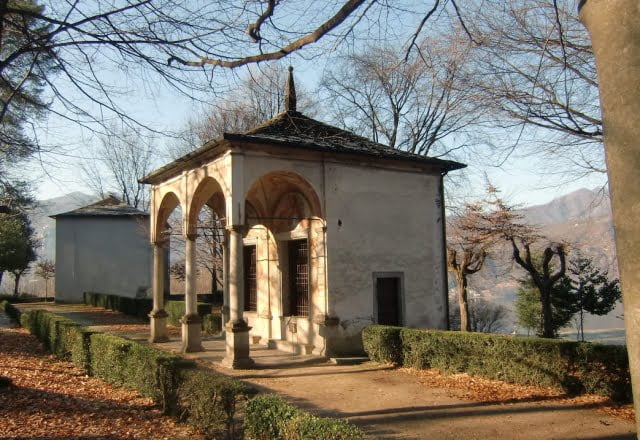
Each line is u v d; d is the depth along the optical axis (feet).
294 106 54.34
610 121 6.79
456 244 72.74
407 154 50.78
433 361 39.17
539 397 30.50
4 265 120.06
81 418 25.31
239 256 41.45
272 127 48.37
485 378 35.68
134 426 24.39
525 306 83.30
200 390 23.12
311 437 17.13
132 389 31.55
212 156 44.29
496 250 77.92
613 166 6.72
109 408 27.63
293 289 50.75
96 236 117.70
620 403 28.48
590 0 7.26
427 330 40.75
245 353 41.22
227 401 21.15
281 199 51.03
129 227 119.24
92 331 39.91
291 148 43.47
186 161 47.50
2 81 29.66
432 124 83.15
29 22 30.48
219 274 106.52
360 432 16.60
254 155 42.22
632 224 6.41
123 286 117.29
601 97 7.03
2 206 36.81
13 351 48.44
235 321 41.24
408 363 40.81
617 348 29.09
